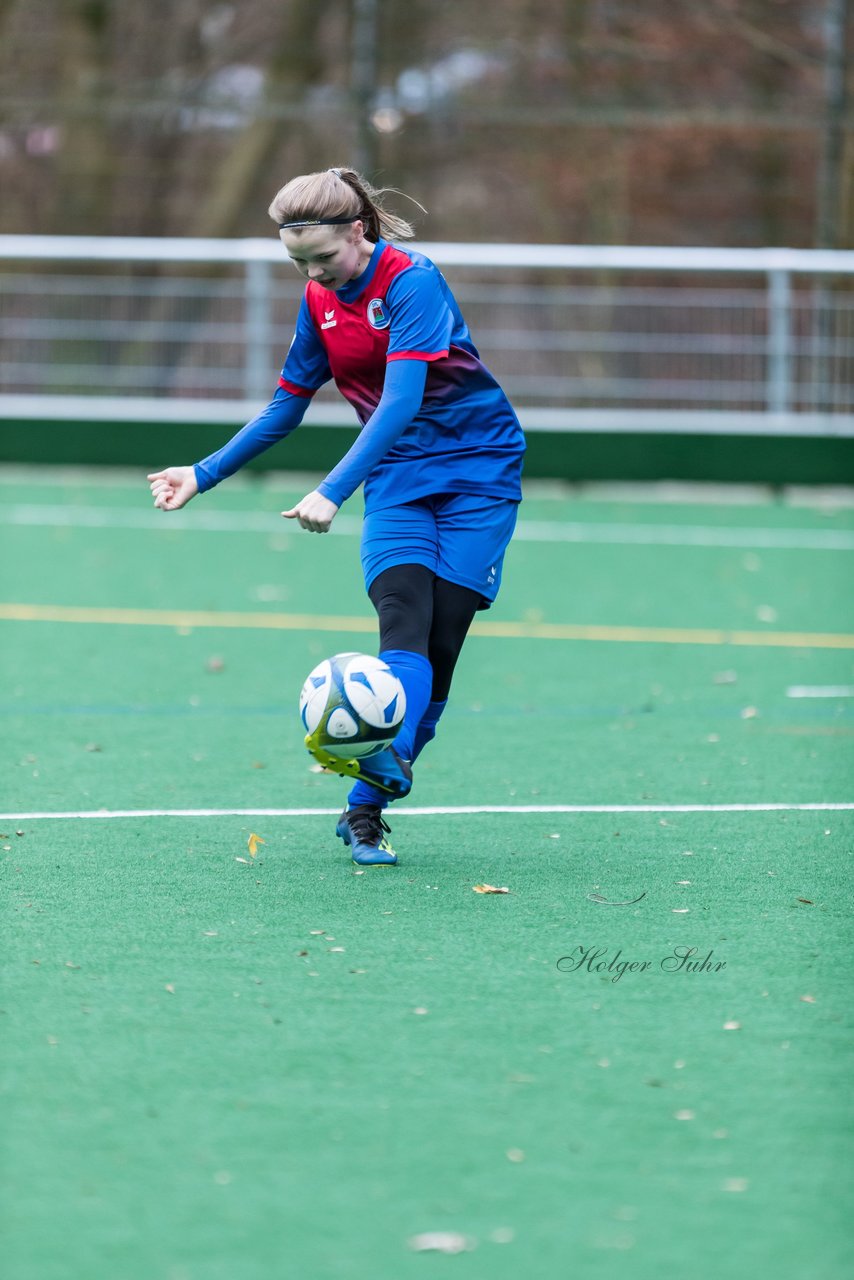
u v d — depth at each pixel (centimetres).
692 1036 1350
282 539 4647
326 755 1702
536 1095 1233
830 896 1744
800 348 5612
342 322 1762
